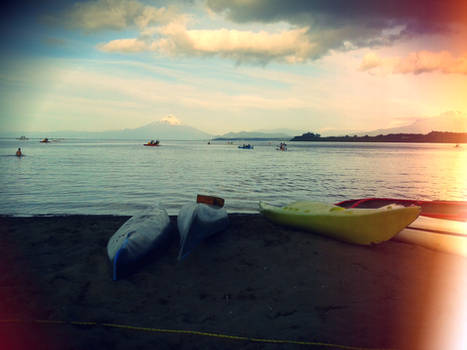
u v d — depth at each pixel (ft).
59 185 52.06
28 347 9.98
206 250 19.77
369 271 16.98
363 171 81.92
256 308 13.06
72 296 13.79
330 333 11.25
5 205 37.17
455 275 16.66
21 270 16.44
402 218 19.71
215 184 56.03
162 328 11.47
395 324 11.86
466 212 28.63
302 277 16.11
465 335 11.20
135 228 20.08
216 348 10.30
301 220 24.02
